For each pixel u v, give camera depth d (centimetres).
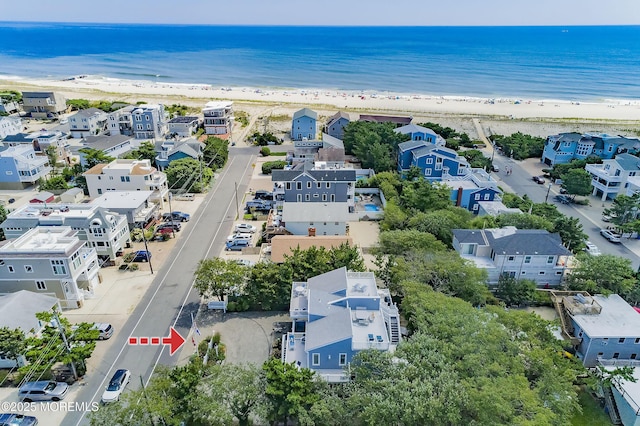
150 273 5606
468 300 4591
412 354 3400
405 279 4544
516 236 5275
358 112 15025
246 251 6091
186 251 6166
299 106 15762
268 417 3148
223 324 4662
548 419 2928
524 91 19812
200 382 3300
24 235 5056
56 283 4806
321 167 7706
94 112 12281
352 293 4219
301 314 4206
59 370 4034
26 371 3653
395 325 4200
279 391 3133
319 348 3619
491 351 3397
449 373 3189
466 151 10206
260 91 18938
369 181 8294
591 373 3822
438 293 4144
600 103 17462
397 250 5262
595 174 8506
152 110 11300
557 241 5288
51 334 3922
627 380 3681
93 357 4181
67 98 16688
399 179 8212
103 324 4488
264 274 4797
